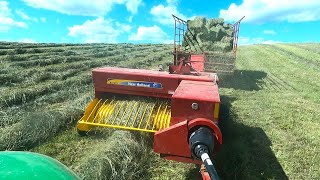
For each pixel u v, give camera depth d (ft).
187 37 45.39
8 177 6.21
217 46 43.37
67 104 28.25
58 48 84.07
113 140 18.34
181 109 14.34
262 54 98.63
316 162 19.47
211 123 13.73
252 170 17.88
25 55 58.13
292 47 130.93
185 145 14.14
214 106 14.10
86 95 30.68
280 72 60.75
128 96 20.27
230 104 32.42
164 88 18.76
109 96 20.44
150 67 58.29
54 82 37.73
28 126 20.42
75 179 7.61
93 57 67.62
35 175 6.57
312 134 24.41
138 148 18.21
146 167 17.40
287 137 23.58
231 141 21.30
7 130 20.16
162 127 17.83
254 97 36.52
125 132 19.31
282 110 30.96
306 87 45.29
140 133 19.72
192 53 42.57
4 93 29.71
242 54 99.50
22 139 19.67
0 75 36.86
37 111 23.79
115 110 19.33
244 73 57.88
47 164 7.37
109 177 15.40
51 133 20.88
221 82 42.88
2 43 86.43
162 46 133.49
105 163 15.76
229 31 45.39
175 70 25.02
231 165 18.06
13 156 7.19
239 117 27.76
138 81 18.99
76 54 70.44
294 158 19.92
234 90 40.11
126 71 19.72
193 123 13.85
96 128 20.77
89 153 18.17
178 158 14.37
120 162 16.56
